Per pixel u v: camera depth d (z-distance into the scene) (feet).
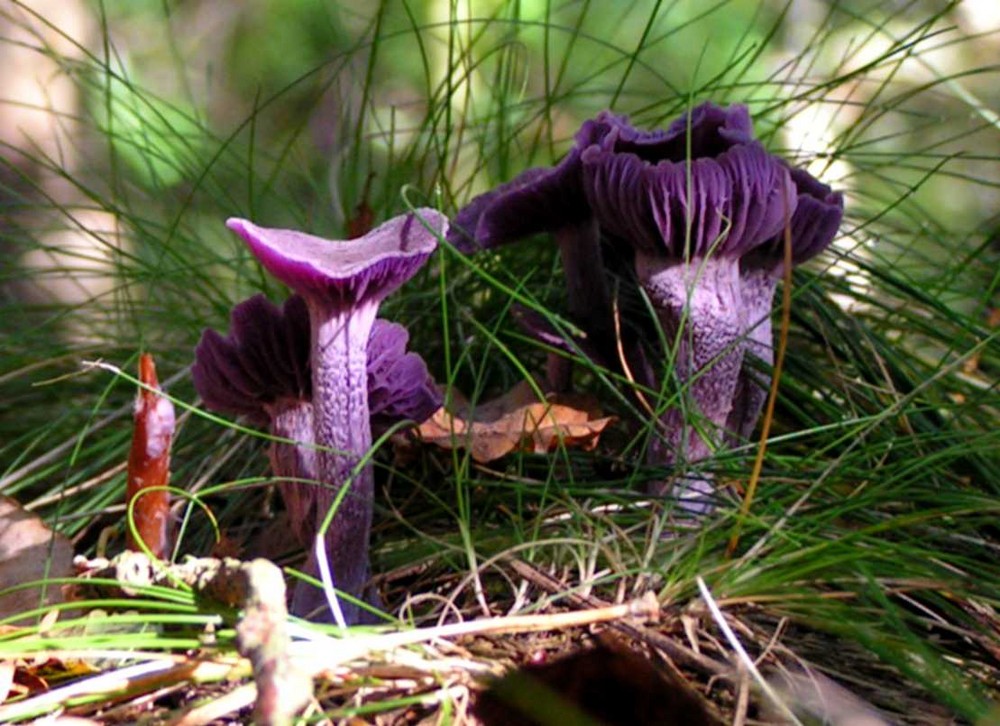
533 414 1.23
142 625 1.09
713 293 1.15
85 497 1.31
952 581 1.09
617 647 1.01
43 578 1.12
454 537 1.18
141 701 1.02
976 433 1.18
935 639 1.08
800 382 1.31
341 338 1.08
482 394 1.38
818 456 1.23
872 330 1.34
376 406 1.16
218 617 1.03
